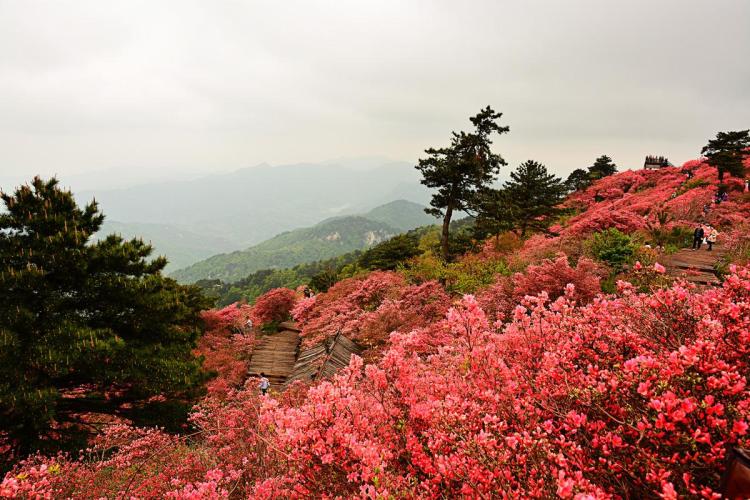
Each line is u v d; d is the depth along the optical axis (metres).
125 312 10.75
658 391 2.03
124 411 10.62
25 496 3.18
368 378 3.41
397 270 24.38
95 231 11.97
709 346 1.96
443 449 2.56
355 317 16.12
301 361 15.46
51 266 9.54
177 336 11.91
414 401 3.16
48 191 10.84
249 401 6.00
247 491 3.78
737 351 2.19
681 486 1.74
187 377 10.31
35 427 7.90
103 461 6.38
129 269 11.42
